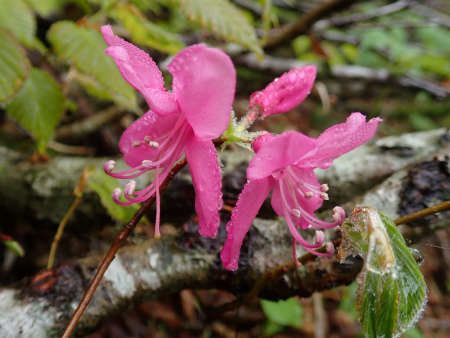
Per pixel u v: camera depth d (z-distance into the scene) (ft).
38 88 0.81
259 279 0.70
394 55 1.43
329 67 1.44
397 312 0.53
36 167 0.89
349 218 0.56
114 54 0.52
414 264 0.55
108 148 1.30
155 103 0.54
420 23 1.46
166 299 1.13
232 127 0.60
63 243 0.98
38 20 1.10
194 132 0.55
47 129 0.81
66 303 0.66
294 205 0.60
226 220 0.71
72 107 1.07
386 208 0.71
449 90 1.48
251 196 0.57
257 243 0.70
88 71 0.77
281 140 0.52
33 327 0.64
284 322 0.98
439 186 0.71
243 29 0.79
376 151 0.81
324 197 0.59
